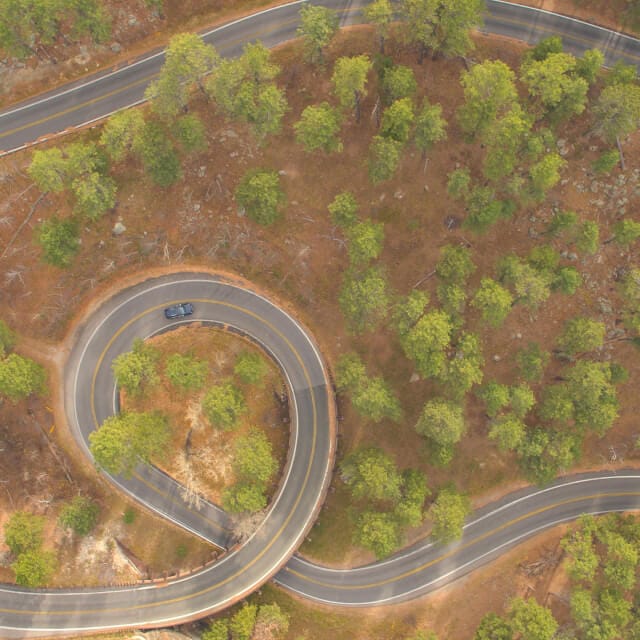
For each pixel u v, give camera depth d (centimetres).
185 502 8181
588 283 7956
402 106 6488
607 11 7656
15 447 7988
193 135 6919
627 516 8031
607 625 7400
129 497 8150
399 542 7712
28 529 7262
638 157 7600
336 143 7075
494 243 7856
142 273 8181
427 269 7931
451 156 7588
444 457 7450
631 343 8012
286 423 8400
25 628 7744
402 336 7225
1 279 7706
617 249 7844
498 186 7450
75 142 7550
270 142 7656
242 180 7375
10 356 7144
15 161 7488
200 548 8125
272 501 8188
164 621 7875
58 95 7588
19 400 7875
